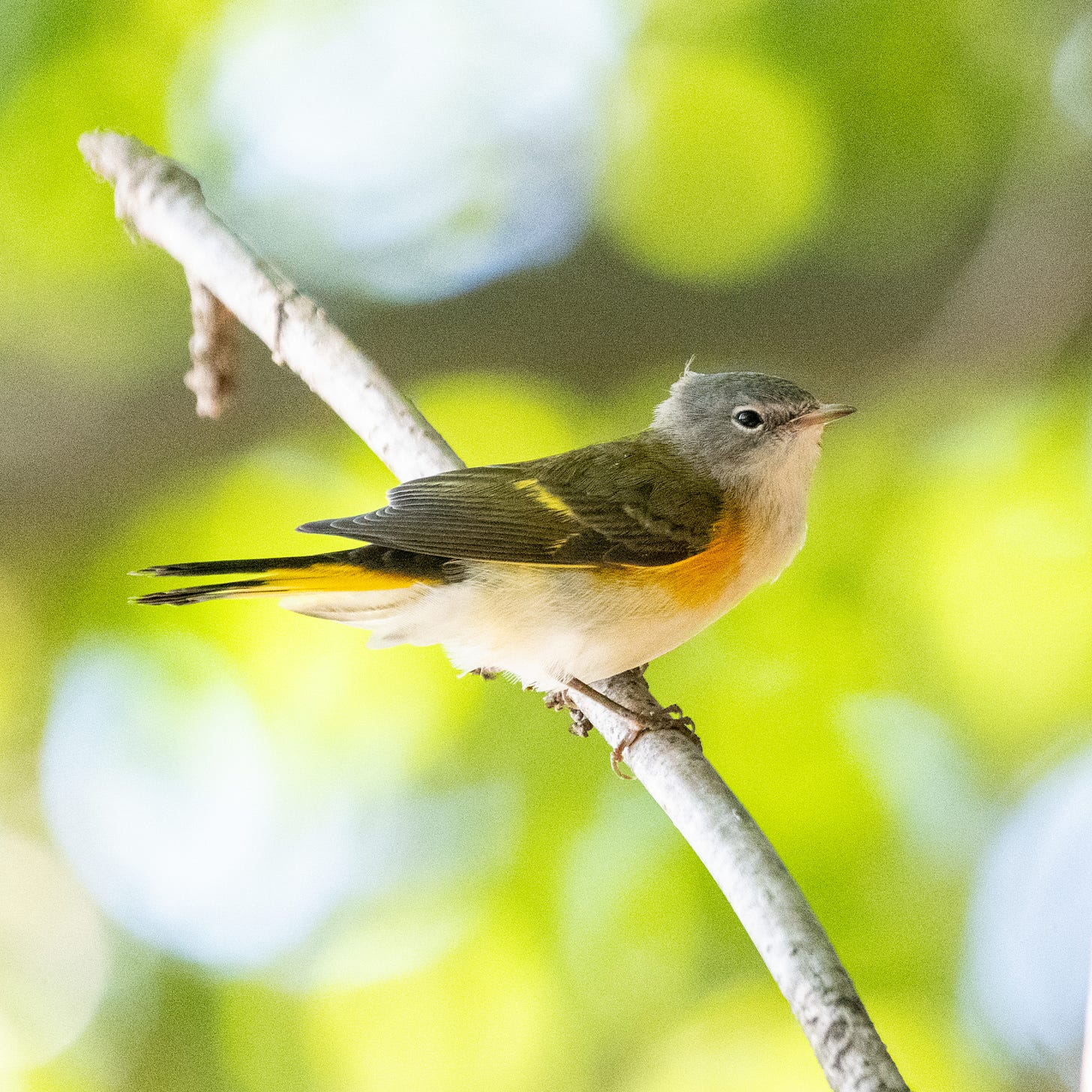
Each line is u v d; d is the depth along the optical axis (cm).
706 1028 1067
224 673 1219
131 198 874
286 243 1296
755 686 1121
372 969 1129
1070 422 1219
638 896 1074
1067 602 1177
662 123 1303
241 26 1283
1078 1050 1040
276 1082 1118
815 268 1257
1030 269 1134
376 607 777
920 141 1261
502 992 1111
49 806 1246
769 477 845
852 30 1248
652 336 1255
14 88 1212
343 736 1189
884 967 1049
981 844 1100
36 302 1261
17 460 1238
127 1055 1144
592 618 777
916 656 1165
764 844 595
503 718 1147
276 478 1301
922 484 1214
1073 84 1204
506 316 1254
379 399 790
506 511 779
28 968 1192
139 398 1243
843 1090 509
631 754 709
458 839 1140
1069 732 1148
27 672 1255
